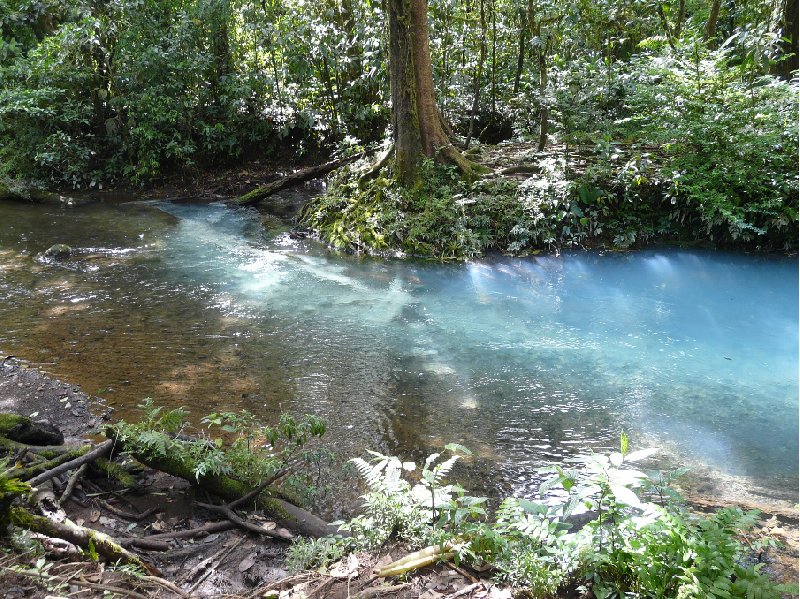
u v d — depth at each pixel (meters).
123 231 9.08
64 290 6.60
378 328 5.77
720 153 8.09
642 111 9.48
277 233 9.09
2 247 8.09
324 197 9.38
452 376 4.85
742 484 3.48
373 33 11.23
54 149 11.53
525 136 10.46
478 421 4.18
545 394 4.58
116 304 6.23
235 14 12.70
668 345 5.47
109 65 11.73
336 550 2.71
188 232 9.11
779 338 5.61
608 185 8.43
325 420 4.15
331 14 11.91
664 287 6.94
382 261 7.91
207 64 11.99
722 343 5.51
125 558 2.62
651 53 10.33
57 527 2.58
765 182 7.90
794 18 10.07
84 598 2.34
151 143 12.00
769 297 6.61
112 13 11.58
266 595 2.48
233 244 8.55
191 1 12.44
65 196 11.30
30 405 4.17
